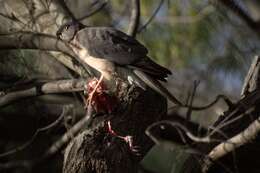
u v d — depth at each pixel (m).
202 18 14.38
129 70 10.73
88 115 10.41
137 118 10.33
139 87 10.69
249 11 14.94
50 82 11.81
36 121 14.50
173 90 15.02
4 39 11.77
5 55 12.87
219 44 14.48
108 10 14.59
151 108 10.55
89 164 9.63
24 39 11.69
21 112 14.41
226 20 14.48
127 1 14.53
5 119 14.56
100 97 10.42
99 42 11.09
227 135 10.48
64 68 12.86
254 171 10.50
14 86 12.59
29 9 12.05
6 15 12.09
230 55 14.26
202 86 14.80
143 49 10.95
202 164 10.48
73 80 11.55
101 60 10.96
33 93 12.00
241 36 14.50
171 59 14.70
